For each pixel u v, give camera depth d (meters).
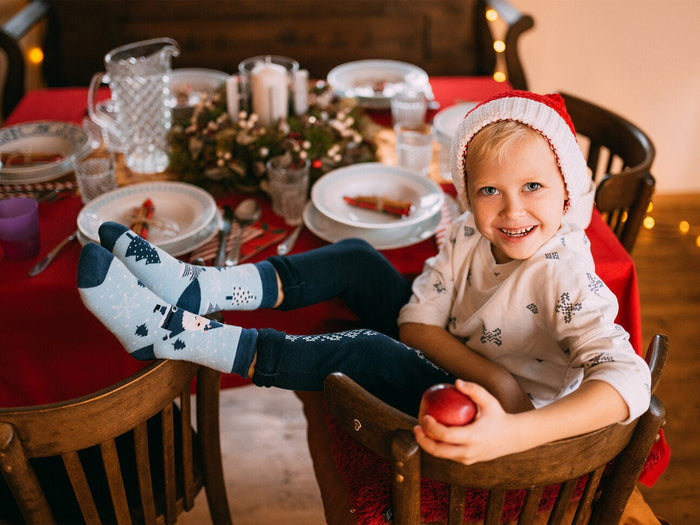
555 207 0.88
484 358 1.01
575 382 1.00
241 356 0.94
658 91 2.76
